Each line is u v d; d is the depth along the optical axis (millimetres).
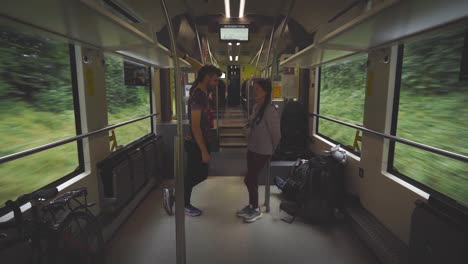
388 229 2314
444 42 1852
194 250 2318
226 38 4027
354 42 2137
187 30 4422
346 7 3070
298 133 4320
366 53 2693
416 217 1665
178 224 1808
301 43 4398
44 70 2107
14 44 1846
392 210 2254
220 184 3955
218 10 4203
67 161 2387
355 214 2633
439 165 1926
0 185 1804
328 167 2787
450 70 1812
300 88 4652
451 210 1486
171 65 4078
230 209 3135
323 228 2680
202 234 2582
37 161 2078
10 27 1631
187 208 2953
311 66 4109
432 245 1509
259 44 7359
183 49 4828
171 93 4668
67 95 2354
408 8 1289
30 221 1460
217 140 5387
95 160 2598
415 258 1655
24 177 1972
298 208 2840
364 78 3104
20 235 1399
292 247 2357
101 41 2152
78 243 1700
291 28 4293
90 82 2523
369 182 2631
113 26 1639
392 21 1511
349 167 3062
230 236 2543
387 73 2324
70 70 2379
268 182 3002
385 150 2381
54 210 1623
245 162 4895
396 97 2293
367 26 1614
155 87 4406
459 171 1784
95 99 2609
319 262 2148
